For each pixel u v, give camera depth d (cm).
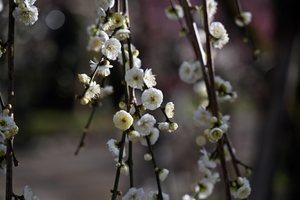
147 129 109
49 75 1062
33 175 771
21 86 991
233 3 357
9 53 113
